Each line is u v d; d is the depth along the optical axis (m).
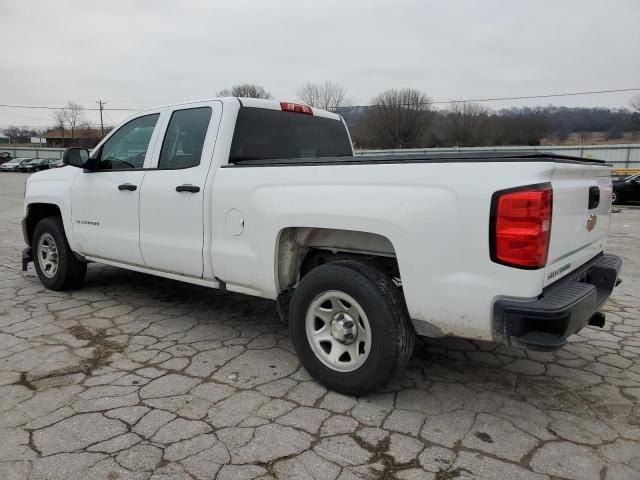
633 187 20.72
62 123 74.12
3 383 3.29
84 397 3.11
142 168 4.34
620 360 3.81
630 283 6.38
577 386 3.36
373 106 50.47
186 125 4.09
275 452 2.56
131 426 2.78
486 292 2.56
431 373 3.54
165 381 3.34
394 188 2.81
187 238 3.93
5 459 2.47
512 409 3.04
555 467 2.47
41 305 4.98
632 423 2.89
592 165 3.08
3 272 6.45
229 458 2.51
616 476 2.41
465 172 2.60
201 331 4.31
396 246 2.81
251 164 3.54
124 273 6.33
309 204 3.13
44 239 5.46
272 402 3.07
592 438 2.73
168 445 2.61
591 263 3.39
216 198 3.68
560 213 2.65
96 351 3.84
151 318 4.63
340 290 3.04
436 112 50.44
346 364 3.11
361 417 2.91
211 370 3.52
